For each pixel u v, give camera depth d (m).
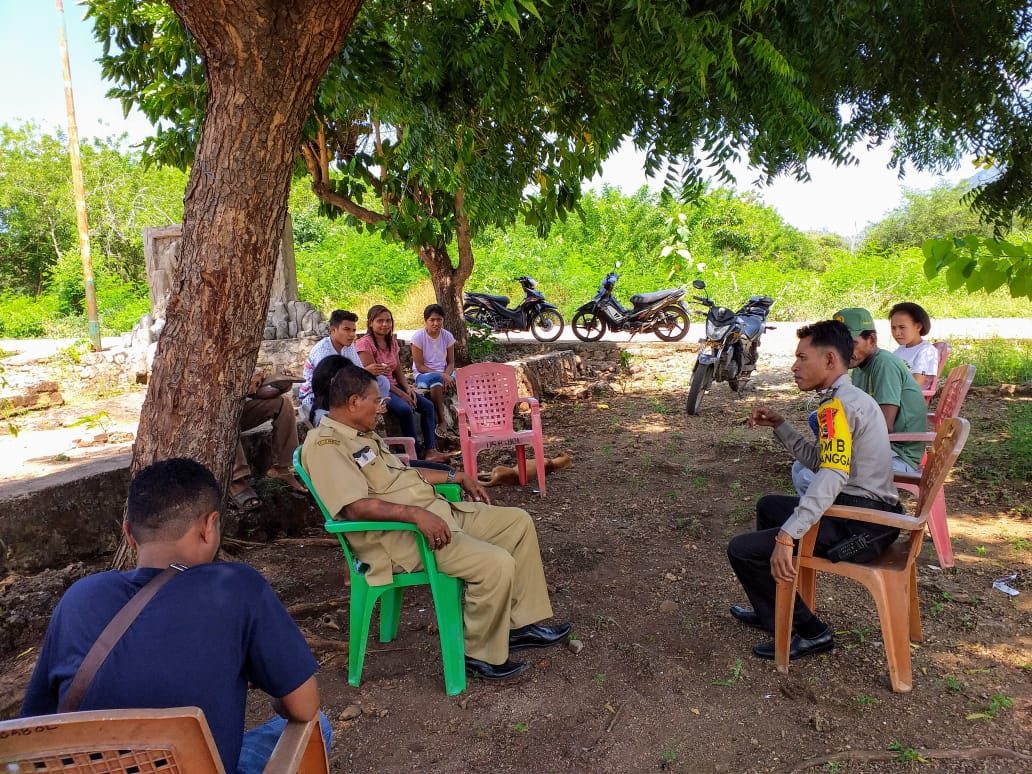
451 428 7.74
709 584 4.18
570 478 6.38
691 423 8.26
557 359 10.40
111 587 1.64
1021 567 4.24
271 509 5.18
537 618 3.46
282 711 1.75
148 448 3.46
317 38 3.24
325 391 4.34
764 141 5.00
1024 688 3.06
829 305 18.19
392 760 2.75
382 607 3.64
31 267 28.20
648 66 4.55
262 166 3.31
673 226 20.31
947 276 2.02
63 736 1.25
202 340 3.38
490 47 4.70
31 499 4.21
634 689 3.16
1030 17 5.62
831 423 3.07
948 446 2.93
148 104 7.35
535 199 6.84
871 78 5.61
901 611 3.02
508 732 2.89
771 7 4.74
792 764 2.64
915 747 2.70
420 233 8.35
